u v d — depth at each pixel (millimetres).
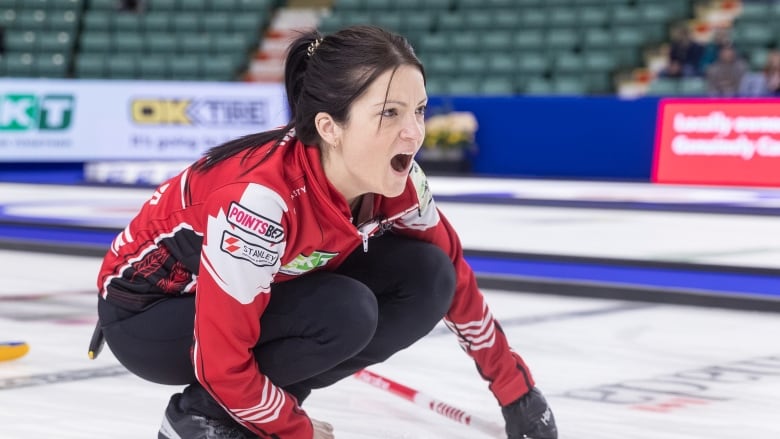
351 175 4359
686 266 11523
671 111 22812
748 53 27797
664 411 6352
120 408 6234
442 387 6926
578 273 11555
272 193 4230
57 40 32031
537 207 18641
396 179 4363
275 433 4512
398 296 4961
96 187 22469
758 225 15984
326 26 32312
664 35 29656
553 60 29359
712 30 29922
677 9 29969
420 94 4270
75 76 32031
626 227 15703
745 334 8812
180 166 25031
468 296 5246
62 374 7094
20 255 13500
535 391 5375
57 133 25672
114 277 4785
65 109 25766
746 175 21672
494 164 26203
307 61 4410
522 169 25828
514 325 9086
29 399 6402
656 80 27344
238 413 4434
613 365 7629
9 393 6543
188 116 26875
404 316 4953
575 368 7520
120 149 26312
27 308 9680
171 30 33031
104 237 14539
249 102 27562
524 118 25703
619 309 9914
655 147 23078
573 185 22922
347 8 32906
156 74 31891
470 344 5344
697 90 26703
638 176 24297
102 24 32719
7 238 14477
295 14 34312
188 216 4469
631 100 24281
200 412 4652
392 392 6402
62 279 11500
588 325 9109
